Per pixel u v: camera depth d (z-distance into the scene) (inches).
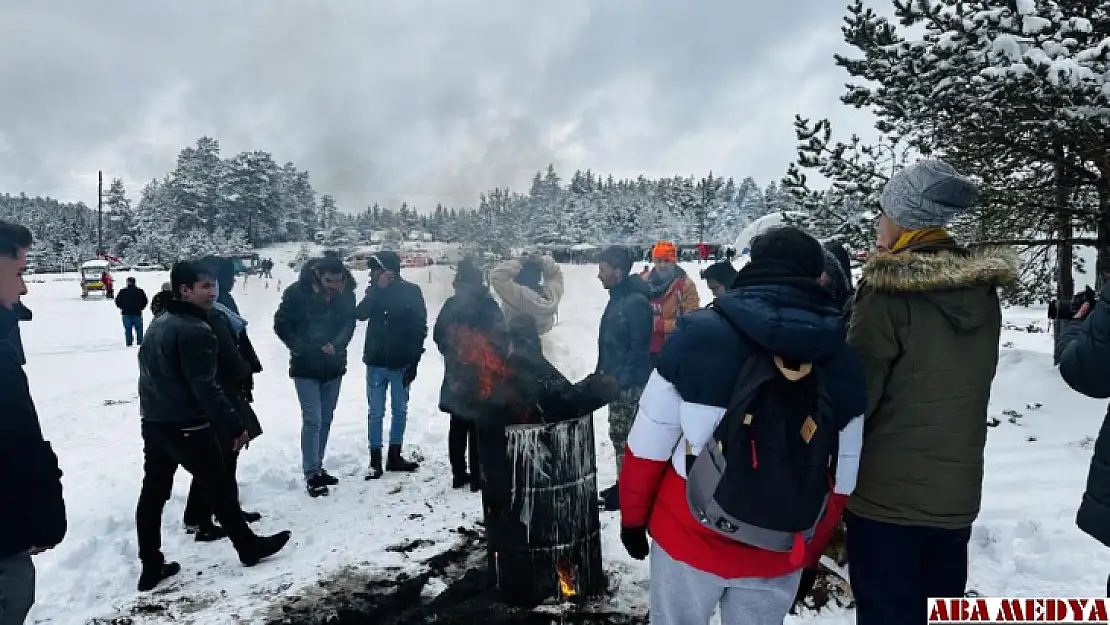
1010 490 182.4
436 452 241.3
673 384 76.2
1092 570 134.3
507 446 126.6
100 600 137.9
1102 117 211.9
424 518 178.1
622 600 131.3
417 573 146.3
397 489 201.9
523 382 126.4
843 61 277.9
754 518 71.9
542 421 126.1
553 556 127.3
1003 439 230.4
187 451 141.6
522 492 126.7
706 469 74.0
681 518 79.1
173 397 138.9
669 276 198.2
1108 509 78.6
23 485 84.0
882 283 83.4
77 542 162.6
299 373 195.6
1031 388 282.0
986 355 83.4
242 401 173.0
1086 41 216.8
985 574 136.3
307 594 138.5
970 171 270.4
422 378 385.4
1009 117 233.9
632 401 177.3
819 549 83.2
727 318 75.7
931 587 86.4
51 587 142.6
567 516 127.5
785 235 79.7
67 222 3218.5
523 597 128.8
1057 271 342.0
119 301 589.0
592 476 132.6
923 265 81.8
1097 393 78.8
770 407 71.5
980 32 220.1
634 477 80.5
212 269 141.8
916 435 82.7
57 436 274.7
